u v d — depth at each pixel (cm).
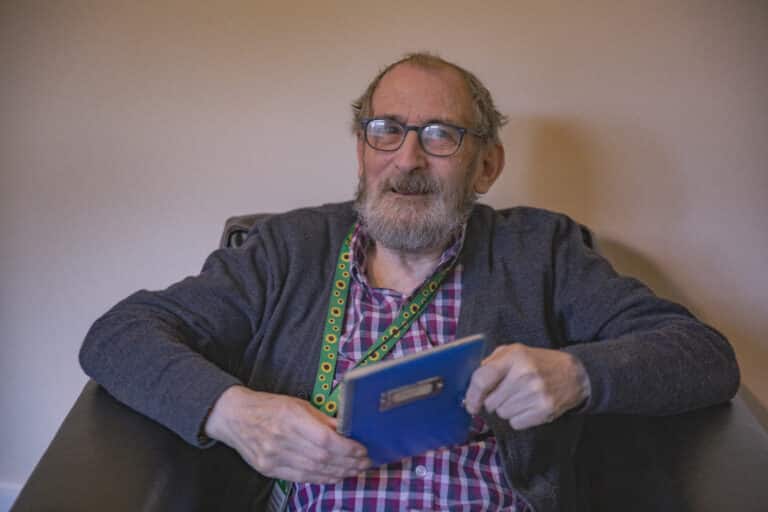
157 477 84
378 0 134
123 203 147
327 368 103
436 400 80
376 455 83
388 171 107
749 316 143
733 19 129
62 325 155
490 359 84
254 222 128
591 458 105
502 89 137
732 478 85
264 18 136
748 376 146
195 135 143
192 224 148
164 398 88
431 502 94
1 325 156
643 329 102
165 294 107
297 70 138
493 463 100
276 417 83
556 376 85
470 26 134
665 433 94
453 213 108
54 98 141
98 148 144
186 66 139
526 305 109
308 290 110
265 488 102
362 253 114
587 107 136
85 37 138
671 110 134
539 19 133
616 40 132
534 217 122
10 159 145
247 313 109
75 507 77
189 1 136
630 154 138
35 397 160
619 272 144
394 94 107
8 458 165
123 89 141
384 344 103
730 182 137
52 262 151
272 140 142
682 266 142
